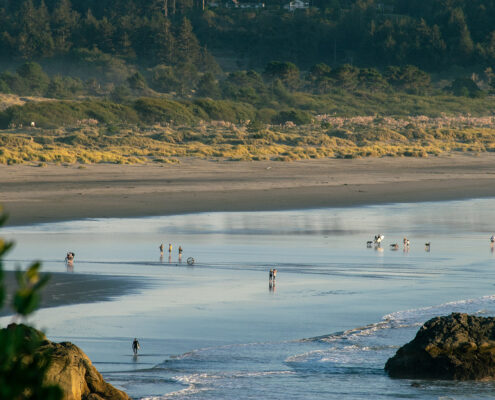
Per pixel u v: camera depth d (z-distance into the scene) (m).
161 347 48.56
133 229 107.44
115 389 35.94
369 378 44.06
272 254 86.25
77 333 50.88
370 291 66.25
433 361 44.88
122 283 68.25
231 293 64.88
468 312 58.66
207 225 112.31
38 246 90.12
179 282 69.19
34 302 8.56
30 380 8.59
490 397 41.12
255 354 47.81
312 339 51.34
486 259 84.06
